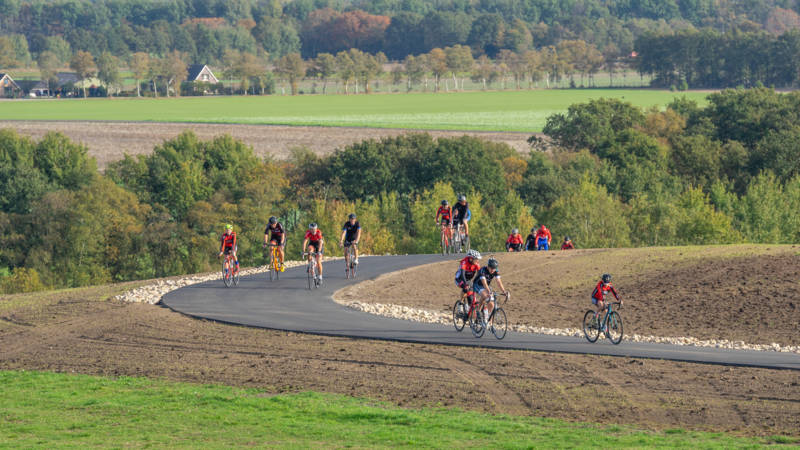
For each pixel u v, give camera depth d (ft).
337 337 75.10
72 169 341.41
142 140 458.91
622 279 108.58
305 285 106.63
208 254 282.77
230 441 43.39
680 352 67.56
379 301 96.99
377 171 324.19
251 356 67.72
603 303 72.38
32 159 345.10
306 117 573.74
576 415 49.55
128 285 115.85
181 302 93.97
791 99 407.03
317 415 49.60
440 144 328.08
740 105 399.65
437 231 276.21
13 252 282.36
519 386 56.80
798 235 248.93
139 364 66.33
